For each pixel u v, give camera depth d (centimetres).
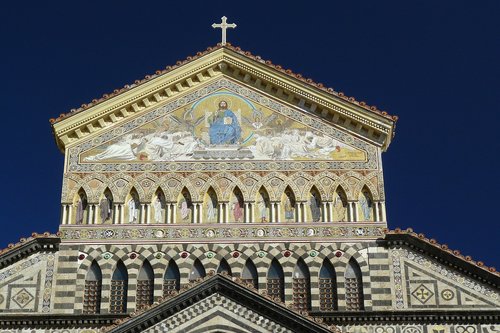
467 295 7150
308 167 7662
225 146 7750
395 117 7762
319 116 7881
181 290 6731
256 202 7544
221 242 7388
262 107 7944
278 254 7350
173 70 8000
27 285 7231
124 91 7894
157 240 7394
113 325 6662
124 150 7750
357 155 7712
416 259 7288
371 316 7069
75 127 7794
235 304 6725
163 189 7588
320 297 7212
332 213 7481
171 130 7838
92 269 7331
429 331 7031
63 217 7481
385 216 7462
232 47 8106
